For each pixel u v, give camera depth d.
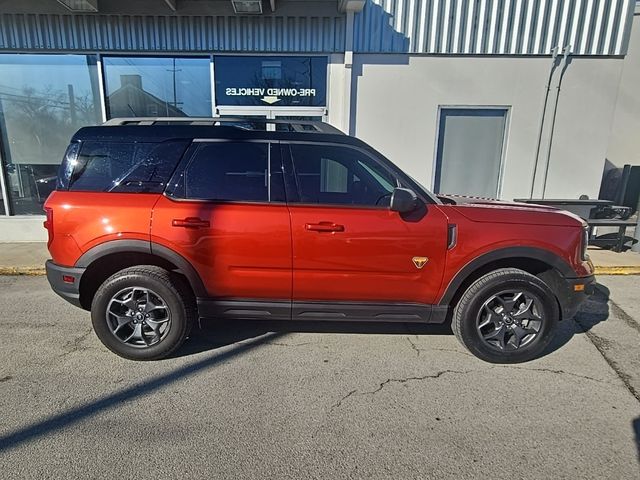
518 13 6.33
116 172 3.12
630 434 2.38
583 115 6.67
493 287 3.08
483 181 7.05
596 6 6.30
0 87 6.71
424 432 2.38
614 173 9.28
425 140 6.79
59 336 3.57
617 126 9.10
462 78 6.57
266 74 6.64
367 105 6.67
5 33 6.41
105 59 6.65
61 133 6.90
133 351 3.14
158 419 2.47
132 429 2.37
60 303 4.34
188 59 6.65
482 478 2.05
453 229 3.04
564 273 3.12
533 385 2.88
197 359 3.20
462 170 7.00
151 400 2.66
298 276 3.08
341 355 3.28
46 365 3.08
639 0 8.53
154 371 3.01
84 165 3.13
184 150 3.12
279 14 6.33
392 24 6.38
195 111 6.83
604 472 2.09
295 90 6.69
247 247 3.03
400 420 2.49
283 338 3.56
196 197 3.07
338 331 3.71
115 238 3.01
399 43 6.44
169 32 6.43
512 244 3.05
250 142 3.13
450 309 3.33
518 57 6.49
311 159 3.16
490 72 6.55
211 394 2.73
